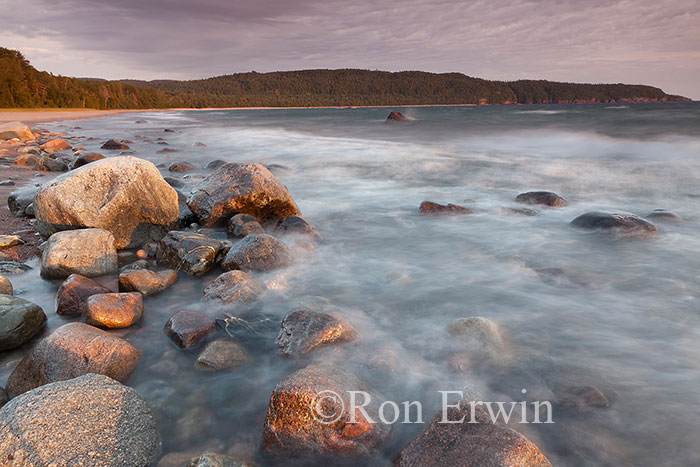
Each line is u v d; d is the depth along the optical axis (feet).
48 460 8.18
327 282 18.88
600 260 21.12
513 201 33.06
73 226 21.04
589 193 36.19
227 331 14.40
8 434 8.40
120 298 15.16
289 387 9.77
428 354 13.35
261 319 15.16
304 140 82.02
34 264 19.62
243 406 11.27
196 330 13.88
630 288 17.92
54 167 43.06
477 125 117.08
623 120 117.39
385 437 9.90
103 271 18.62
